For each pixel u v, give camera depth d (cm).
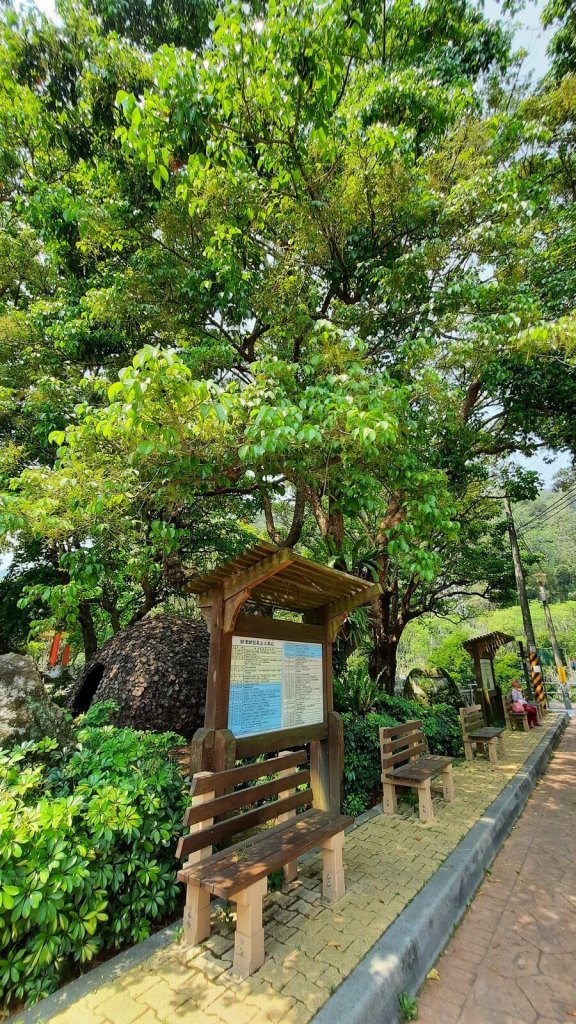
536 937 290
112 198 666
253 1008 203
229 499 819
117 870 250
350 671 703
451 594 1281
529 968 260
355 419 337
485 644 1102
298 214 558
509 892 348
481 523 1217
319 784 409
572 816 516
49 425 618
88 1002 207
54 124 723
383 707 708
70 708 630
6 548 440
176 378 289
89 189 677
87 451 396
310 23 397
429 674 1070
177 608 1023
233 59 405
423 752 536
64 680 878
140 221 652
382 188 552
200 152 484
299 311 564
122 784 283
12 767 260
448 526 450
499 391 780
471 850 374
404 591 1091
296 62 418
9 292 880
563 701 1688
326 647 436
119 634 659
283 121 436
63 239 716
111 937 246
